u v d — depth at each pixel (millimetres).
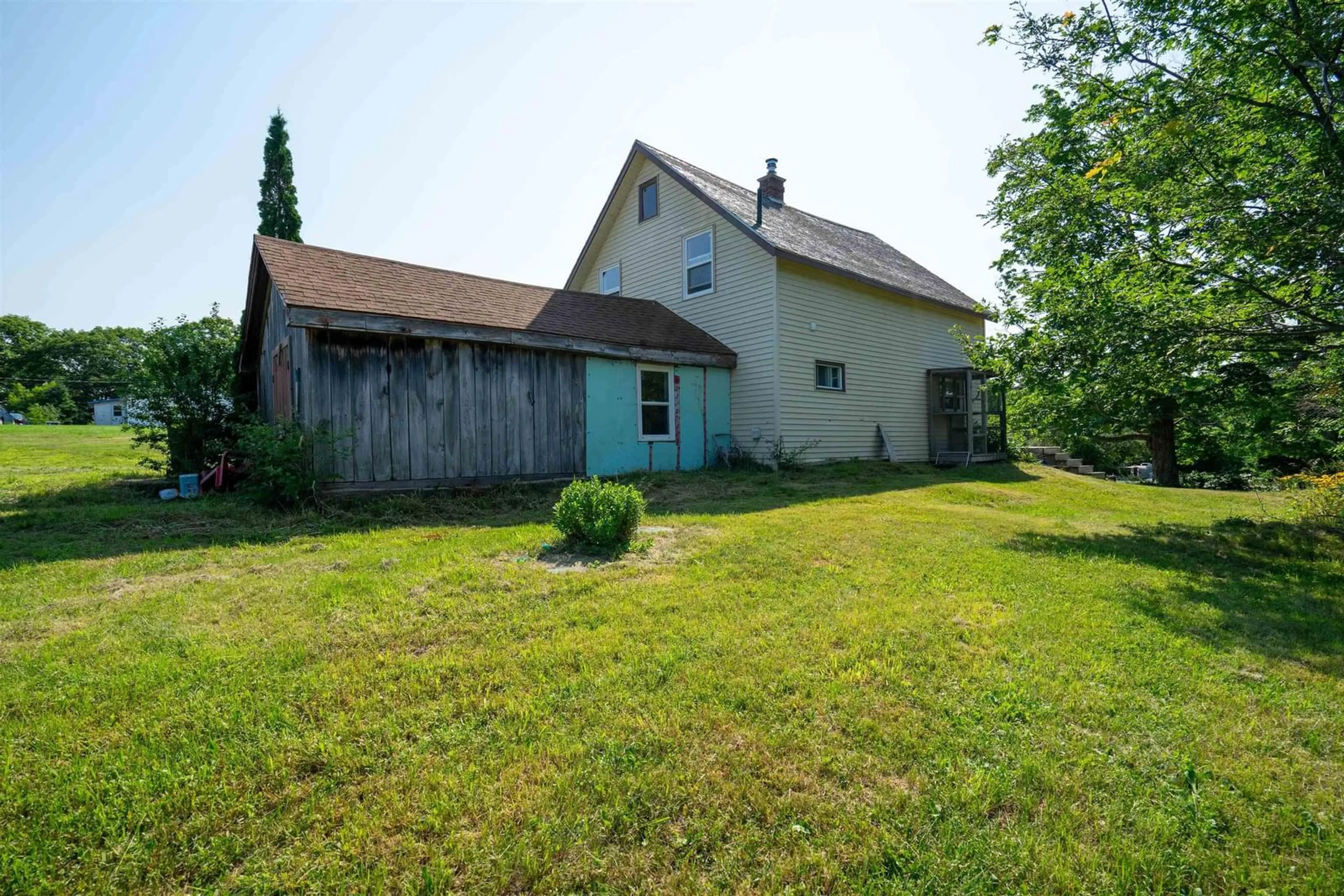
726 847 1903
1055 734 2543
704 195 13195
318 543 5836
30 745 2361
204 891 1722
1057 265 10391
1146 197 7172
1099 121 8430
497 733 2479
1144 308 7098
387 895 1716
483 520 7441
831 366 14305
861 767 2289
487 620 3723
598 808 2051
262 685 2838
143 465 12281
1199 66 6734
